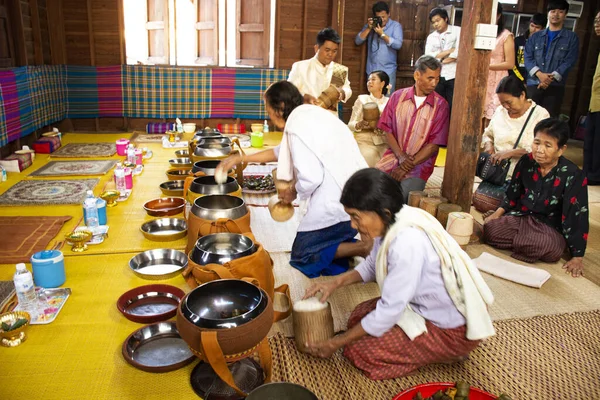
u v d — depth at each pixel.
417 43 7.86
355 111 5.54
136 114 7.41
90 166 5.03
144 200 4.03
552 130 3.11
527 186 3.46
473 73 3.61
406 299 1.87
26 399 1.82
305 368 2.14
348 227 2.93
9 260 2.87
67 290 2.52
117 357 2.08
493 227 3.58
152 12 7.31
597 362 2.31
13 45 5.73
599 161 5.68
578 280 3.12
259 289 2.01
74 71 7.02
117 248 3.09
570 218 3.23
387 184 1.85
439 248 1.91
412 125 4.04
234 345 1.76
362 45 7.76
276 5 7.27
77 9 6.92
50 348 2.11
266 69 7.50
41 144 5.61
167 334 2.22
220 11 7.24
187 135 6.95
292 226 3.77
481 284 1.98
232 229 2.71
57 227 3.36
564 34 6.68
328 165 2.79
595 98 5.61
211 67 7.43
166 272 2.81
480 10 3.49
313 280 2.93
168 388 1.92
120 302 2.39
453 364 2.23
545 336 2.48
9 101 5.18
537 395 2.07
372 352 2.05
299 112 2.82
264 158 3.23
